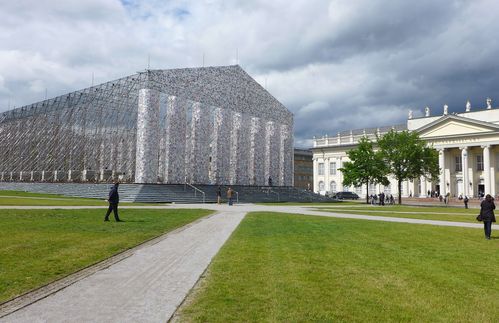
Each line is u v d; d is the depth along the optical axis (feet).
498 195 263.29
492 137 275.18
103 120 196.44
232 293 27.50
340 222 84.64
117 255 41.73
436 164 225.56
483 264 39.50
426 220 97.81
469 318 23.44
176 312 23.75
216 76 215.51
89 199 155.33
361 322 22.44
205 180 203.62
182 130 192.24
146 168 173.78
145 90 177.78
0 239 49.39
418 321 22.80
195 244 49.57
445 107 307.99
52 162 229.04
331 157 376.89
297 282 30.66
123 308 24.44
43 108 242.17
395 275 33.73
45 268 34.65
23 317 22.79
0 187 237.25
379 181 227.40
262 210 124.57
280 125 263.08
